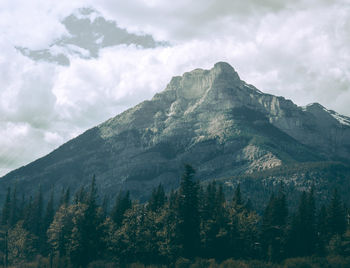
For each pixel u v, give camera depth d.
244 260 125.00
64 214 139.88
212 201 141.62
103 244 133.25
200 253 127.12
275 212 137.25
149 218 128.88
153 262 126.88
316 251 134.88
